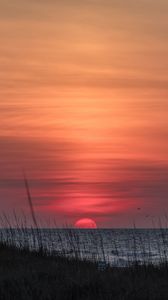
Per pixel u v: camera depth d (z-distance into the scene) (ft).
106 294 217.56
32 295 211.61
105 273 263.29
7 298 206.80
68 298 212.23
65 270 267.59
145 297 213.87
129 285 231.71
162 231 326.65
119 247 575.38
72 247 331.77
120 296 212.84
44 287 222.89
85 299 209.36
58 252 330.95
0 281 232.32
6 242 345.92
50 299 207.72
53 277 247.29
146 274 269.03
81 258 324.19
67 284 229.66
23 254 323.57
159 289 228.43
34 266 279.90
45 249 333.83
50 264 286.66
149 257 362.53
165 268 287.48
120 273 268.00
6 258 306.35
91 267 288.30
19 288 218.38
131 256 437.99
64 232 332.19
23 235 343.46
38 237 335.26
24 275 245.24
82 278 242.37
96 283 231.30
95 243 350.64
